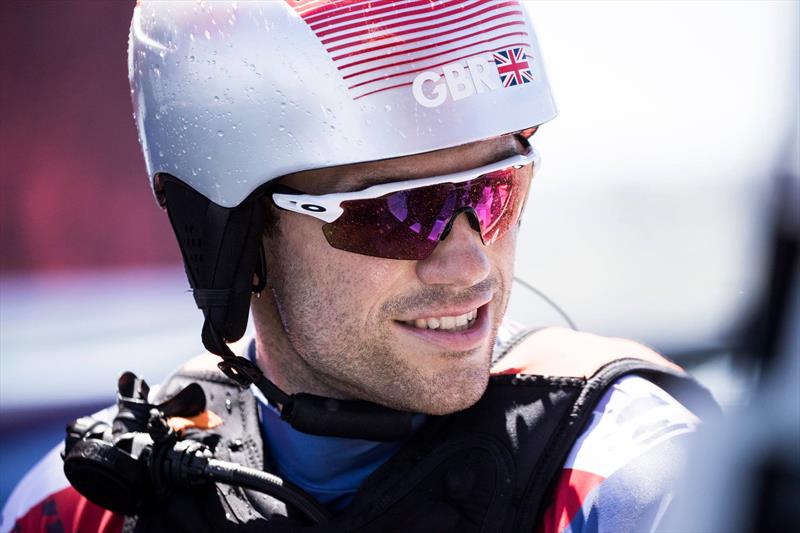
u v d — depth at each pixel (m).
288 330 4.54
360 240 4.19
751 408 4.73
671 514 4.04
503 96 4.05
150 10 4.64
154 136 4.63
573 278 10.55
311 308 4.40
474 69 4.00
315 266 4.34
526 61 4.18
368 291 4.26
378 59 3.95
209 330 4.48
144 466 4.65
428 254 4.16
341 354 4.39
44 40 10.68
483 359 4.40
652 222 10.80
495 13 4.12
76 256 9.99
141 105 4.72
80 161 10.48
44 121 10.49
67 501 5.22
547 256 10.89
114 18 11.05
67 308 9.38
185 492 4.66
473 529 4.23
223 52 4.23
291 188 4.26
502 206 4.27
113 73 10.88
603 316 9.96
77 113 10.62
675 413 4.39
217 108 4.27
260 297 4.70
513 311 10.09
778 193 8.26
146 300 9.73
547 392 4.51
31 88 10.47
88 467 4.59
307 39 4.05
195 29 4.34
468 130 3.97
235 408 5.07
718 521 4.09
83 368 8.91
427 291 4.25
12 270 9.63
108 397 8.81
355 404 4.55
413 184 4.04
